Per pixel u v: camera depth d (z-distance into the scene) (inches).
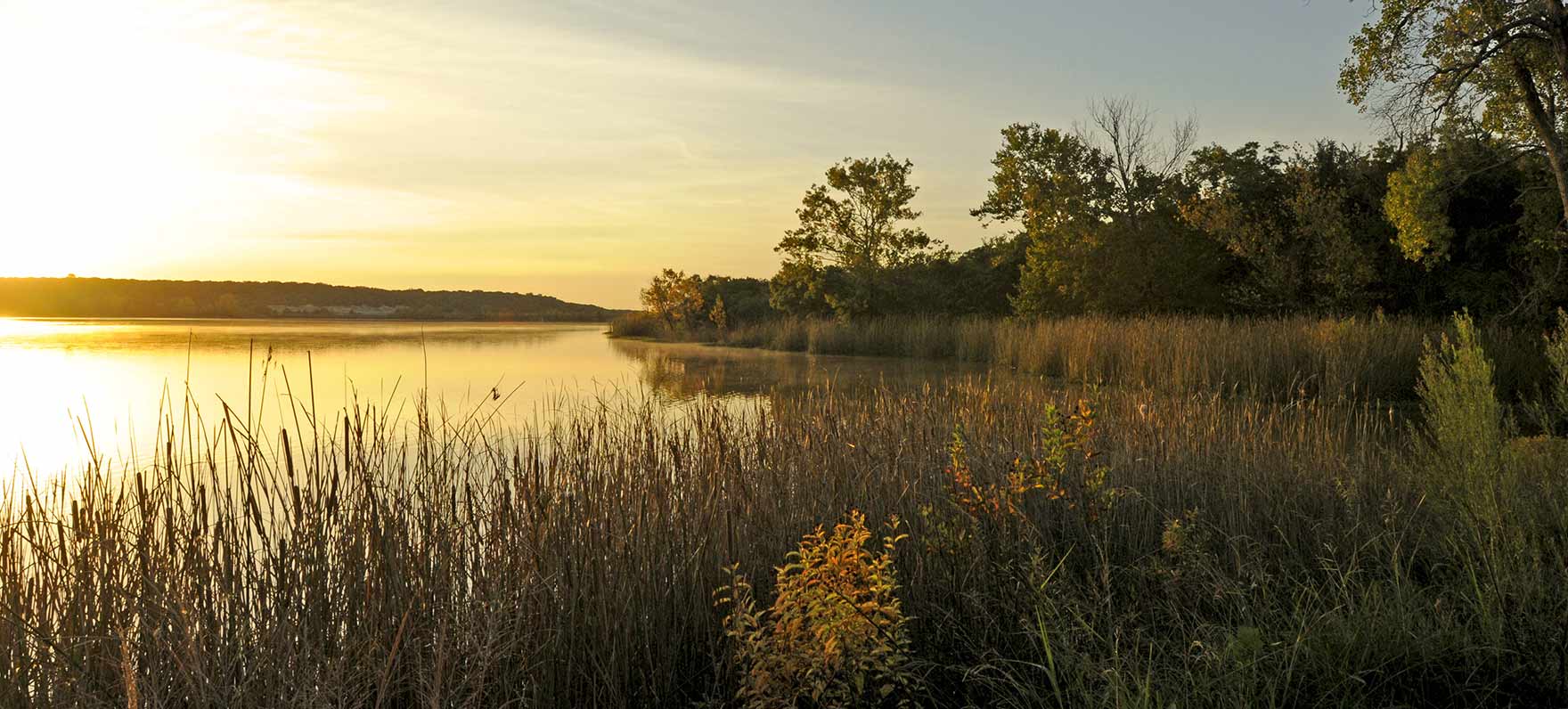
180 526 146.5
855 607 137.6
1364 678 136.9
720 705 154.2
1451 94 636.7
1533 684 133.2
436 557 156.4
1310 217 928.3
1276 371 606.2
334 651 141.5
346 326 2822.3
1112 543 206.8
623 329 1991.9
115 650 132.6
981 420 268.1
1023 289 1162.0
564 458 193.2
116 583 136.9
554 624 157.6
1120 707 125.1
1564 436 245.8
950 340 1121.4
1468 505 178.2
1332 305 884.6
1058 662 150.6
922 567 181.2
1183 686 133.3
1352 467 238.1
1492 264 850.1
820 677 137.3
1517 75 623.8
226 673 128.9
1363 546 187.3
